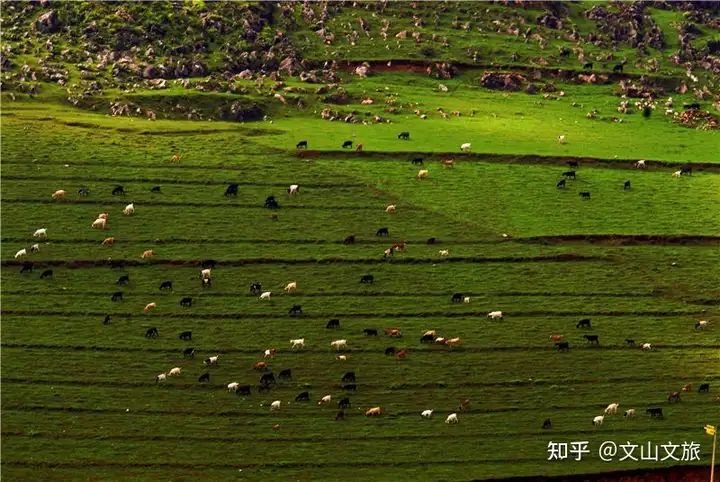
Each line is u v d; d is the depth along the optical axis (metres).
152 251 157.75
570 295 153.12
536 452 127.56
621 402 135.62
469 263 158.00
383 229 162.25
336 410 132.50
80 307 148.38
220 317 147.00
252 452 126.75
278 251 158.75
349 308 148.88
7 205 166.12
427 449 127.44
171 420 131.12
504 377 138.62
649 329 147.88
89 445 127.62
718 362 142.62
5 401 133.12
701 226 168.25
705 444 129.50
